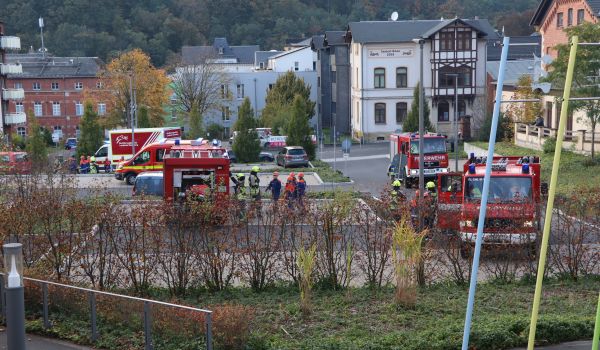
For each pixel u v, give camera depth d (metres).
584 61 38.31
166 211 18.06
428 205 19.47
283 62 108.69
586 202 19.14
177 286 18.00
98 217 18.09
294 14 162.25
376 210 19.11
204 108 90.44
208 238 18.27
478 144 60.53
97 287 16.89
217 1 160.75
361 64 80.38
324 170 50.44
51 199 19.58
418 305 16.67
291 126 57.78
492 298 17.36
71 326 14.90
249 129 59.47
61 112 106.00
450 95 79.31
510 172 23.80
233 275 18.55
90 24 139.38
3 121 75.25
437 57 78.81
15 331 10.48
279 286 18.50
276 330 15.22
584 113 46.75
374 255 18.56
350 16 155.12
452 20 78.00
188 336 13.55
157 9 150.00
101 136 62.50
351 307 16.89
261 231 20.44
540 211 19.16
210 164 30.28
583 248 19.20
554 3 60.97
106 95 85.56
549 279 19.02
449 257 18.77
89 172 53.62
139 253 17.92
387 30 81.31
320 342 14.03
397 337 14.35
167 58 129.50
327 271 18.69
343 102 91.19
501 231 18.88
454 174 27.12
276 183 32.53
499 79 11.48
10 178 32.19
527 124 56.06
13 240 18.48
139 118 66.56
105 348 14.16
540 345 14.68
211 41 155.75
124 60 84.75
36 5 139.00
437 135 45.31
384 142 80.38
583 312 16.11
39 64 106.88
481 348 14.43
